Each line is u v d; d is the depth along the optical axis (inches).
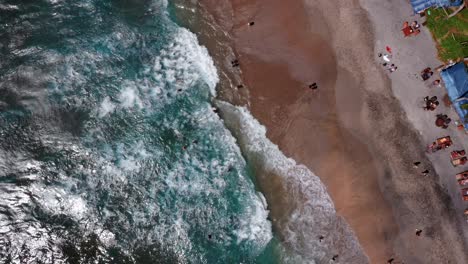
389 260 1063.6
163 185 1071.6
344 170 1087.0
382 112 1109.1
